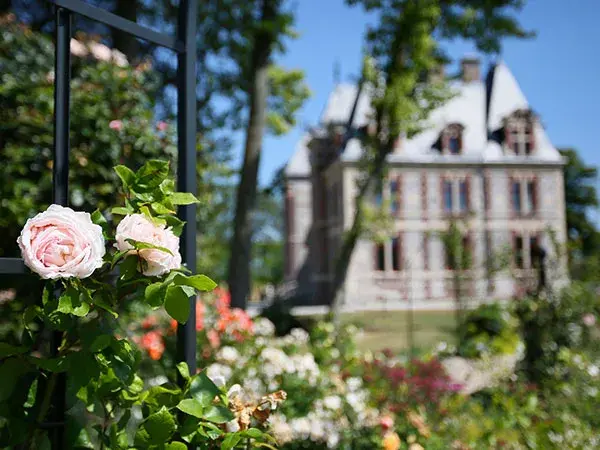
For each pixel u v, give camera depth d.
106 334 1.49
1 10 4.78
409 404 4.59
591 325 7.40
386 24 14.33
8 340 3.01
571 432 4.75
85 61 3.94
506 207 30.05
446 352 8.13
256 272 49.91
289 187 35.69
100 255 1.40
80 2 1.66
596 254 9.07
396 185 29.31
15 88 3.55
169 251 1.48
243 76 12.14
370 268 28.75
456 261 13.65
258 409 1.81
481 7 14.65
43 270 1.33
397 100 14.19
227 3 11.13
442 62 15.04
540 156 30.59
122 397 1.58
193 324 1.84
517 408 5.09
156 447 1.50
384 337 14.48
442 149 29.91
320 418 3.82
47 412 1.58
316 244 33.00
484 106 31.69
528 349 7.25
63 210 1.41
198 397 1.58
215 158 8.02
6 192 3.35
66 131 1.64
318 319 13.90
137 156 3.75
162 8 9.73
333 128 31.25
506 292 23.48
